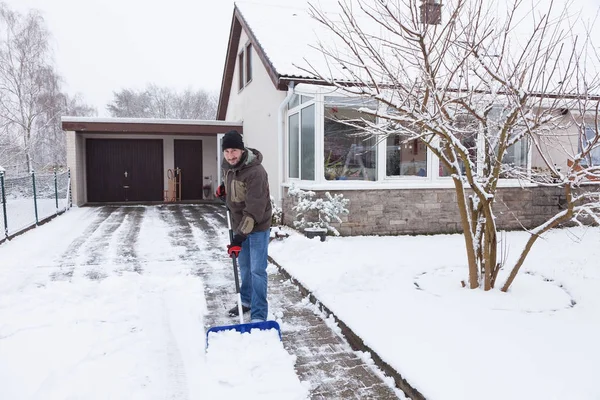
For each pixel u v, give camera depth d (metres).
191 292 4.40
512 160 8.30
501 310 3.52
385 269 4.78
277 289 4.63
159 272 5.23
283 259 5.58
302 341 3.34
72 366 2.86
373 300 3.88
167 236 7.76
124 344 3.21
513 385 2.38
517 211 8.34
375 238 7.31
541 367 2.57
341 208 7.09
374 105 7.23
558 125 3.83
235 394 2.56
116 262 5.73
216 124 13.27
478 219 4.04
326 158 7.50
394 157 7.80
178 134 14.88
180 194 15.48
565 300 3.74
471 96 3.57
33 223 8.55
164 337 3.35
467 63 3.55
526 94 3.42
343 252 5.99
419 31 3.20
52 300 4.05
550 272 4.65
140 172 15.13
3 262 5.62
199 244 7.02
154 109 42.41
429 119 3.33
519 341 2.93
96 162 14.72
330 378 2.78
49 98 22.25
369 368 2.91
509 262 5.20
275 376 2.74
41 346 3.14
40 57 22.02
